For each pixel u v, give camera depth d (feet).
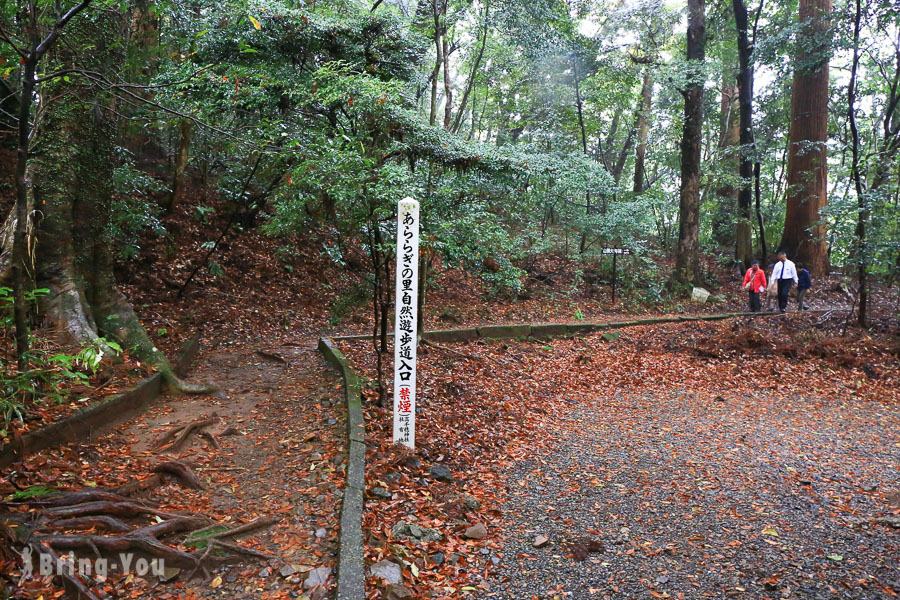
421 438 17.97
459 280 48.06
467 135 66.28
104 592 8.80
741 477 17.90
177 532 10.44
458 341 33.22
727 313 47.44
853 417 25.82
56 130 18.45
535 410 24.08
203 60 24.31
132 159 32.58
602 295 52.95
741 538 13.65
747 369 33.40
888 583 11.62
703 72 52.16
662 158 71.31
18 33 17.72
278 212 22.06
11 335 16.22
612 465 18.60
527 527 13.75
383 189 17.54
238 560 10.03
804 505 15.83
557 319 43.93
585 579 11.50
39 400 14.10
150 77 23.27
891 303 52.31
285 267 38.50
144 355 19.13
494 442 19.62
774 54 49.19
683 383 30.91
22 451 12.04
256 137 21.35
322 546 10.62
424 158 25.34
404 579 10.50
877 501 16.30
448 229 24.04
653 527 14.16
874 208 37.91
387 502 13.26
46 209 18.17
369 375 22.80
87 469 12.41
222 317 31.12
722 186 67.82
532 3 46.29
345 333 32.09
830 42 44.80
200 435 15.37
